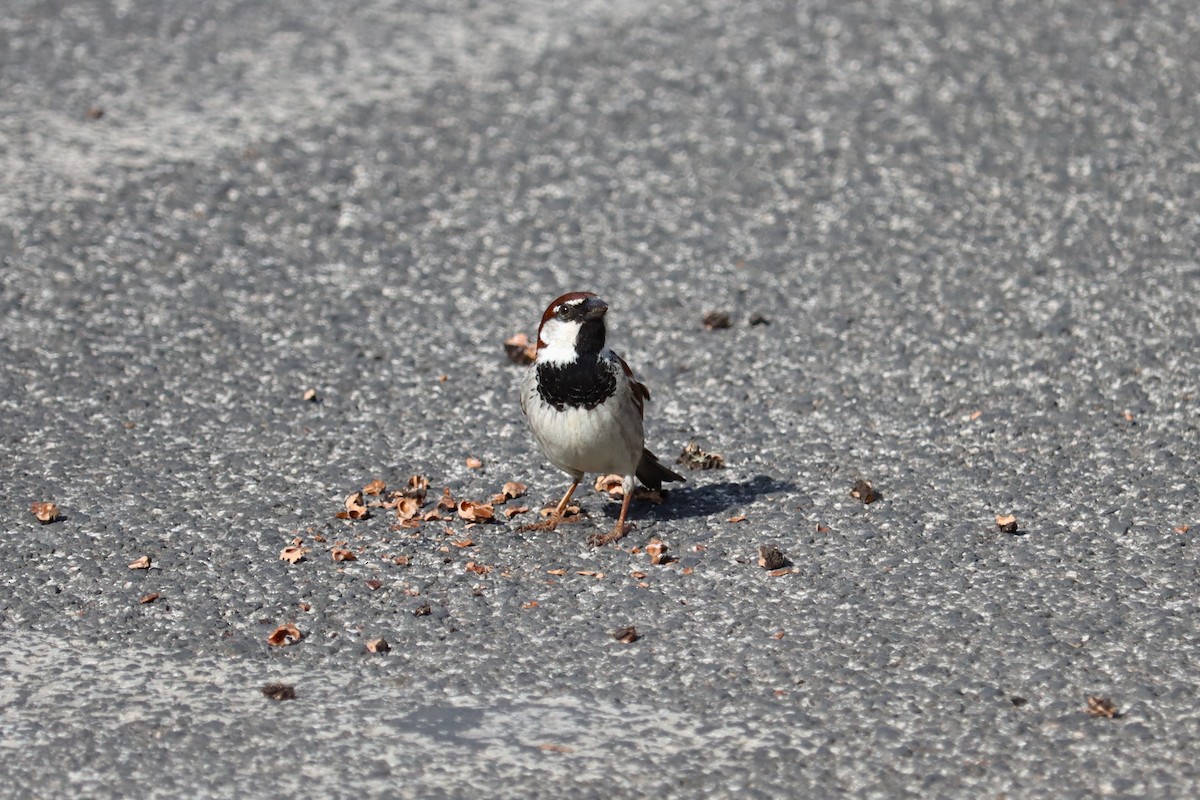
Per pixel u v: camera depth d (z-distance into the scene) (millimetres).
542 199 14906
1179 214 13875
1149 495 10047
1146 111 15734
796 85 16766
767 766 7285
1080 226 13820
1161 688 7812
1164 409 11203
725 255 13859
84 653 8375
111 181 15180
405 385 12016
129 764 7367
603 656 8312
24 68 17609
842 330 12617
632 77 17172
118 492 10320
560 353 9312
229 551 9547
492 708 7836
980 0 18516
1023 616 8578
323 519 10008
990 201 14383
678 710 7785
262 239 14281
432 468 10805
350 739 7562
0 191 14898
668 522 9961
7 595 8977
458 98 16844
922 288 13117
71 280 13492
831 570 9211
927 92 16422
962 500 10102
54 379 11969
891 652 8250
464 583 9164
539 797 7074
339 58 17922
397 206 14844
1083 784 7062
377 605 8891
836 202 14586
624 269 13727
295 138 16016
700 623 8633
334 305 13234
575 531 9891
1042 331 12352
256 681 8102
